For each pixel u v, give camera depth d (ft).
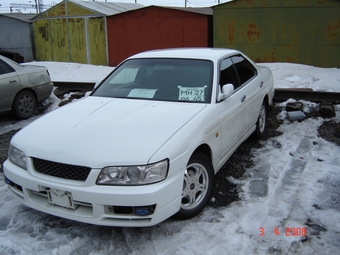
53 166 10.40
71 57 58.18
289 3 42.19
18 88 23.95
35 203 10.96
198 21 48.11
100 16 53.83
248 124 16.28
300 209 12.05
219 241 10.46
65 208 10.50
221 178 14.70
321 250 10.05
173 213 10.41
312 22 41.75
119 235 10.96
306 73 36.17
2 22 62.44
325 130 19.56
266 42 44.45
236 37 45.68
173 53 15.65
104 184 9.82
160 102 13.25
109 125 11.42
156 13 50.24
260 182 14.08
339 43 41.04
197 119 11.78
